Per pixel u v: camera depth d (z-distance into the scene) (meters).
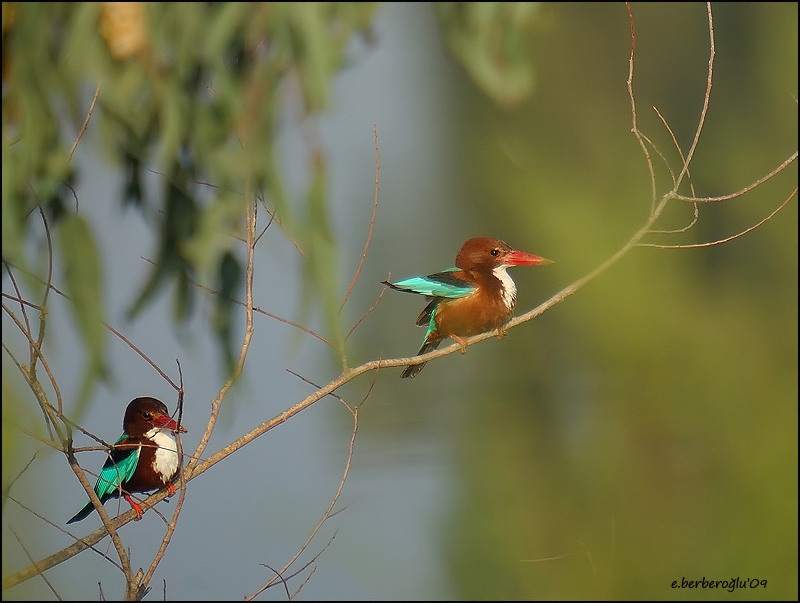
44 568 5.48
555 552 11.73
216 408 5.67
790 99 17.38
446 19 7.91
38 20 7.14
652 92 18.06
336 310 7.08
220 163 7.31
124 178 7.52
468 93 17.48
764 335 15.73
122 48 7.17
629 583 11.16
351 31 7.38
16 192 6.93
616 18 17.86
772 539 11.41
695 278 16.67
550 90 17.50
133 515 6.60
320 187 7.20
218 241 7.32
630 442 14.34
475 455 14.84
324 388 6.10
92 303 7.14
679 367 15.63
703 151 17.67
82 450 5.35
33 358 5.29
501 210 17.31
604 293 16.12
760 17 17.91
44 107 7.11
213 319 7.60
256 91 7.29
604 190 17.19
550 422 15.48
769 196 17.12
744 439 13.22
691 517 12.04
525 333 16.81
